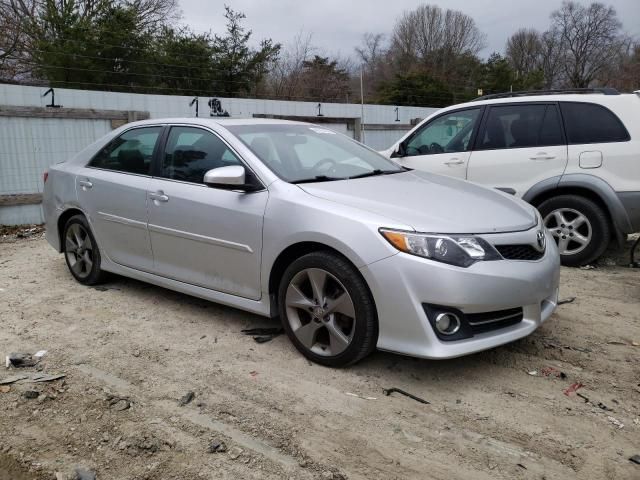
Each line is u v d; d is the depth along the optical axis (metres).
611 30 57.62
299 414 3.12
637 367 3.63
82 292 5.28
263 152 4.16
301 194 3.72
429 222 3.33
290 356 3.83
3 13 22.62
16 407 3.25
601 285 5.32
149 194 4.55
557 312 4.60
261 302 3.95
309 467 2.68
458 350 3.19
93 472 2.67
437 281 3.16
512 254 3.44
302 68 30.00
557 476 2.61
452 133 6.66
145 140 4.84
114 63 19.70
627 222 5.58
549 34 60.59
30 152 9.36
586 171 5.71
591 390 3.36
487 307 3.24
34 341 4.16
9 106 8.98
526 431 2.95
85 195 5.17
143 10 25.03
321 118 15.35
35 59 21.50
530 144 6.06
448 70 47.91
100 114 10.09
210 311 4.72
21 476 2.68
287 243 3.66
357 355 3.47
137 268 4.84
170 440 2.90
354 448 2.82
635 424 3.00
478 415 3.10
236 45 22.80
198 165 4.35
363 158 4.78
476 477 2.60
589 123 5.77
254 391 3.37
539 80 50.47
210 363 3.75
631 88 51.47
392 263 3.24
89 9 20.98
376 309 3.35
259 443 2.87
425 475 2.62
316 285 3.59
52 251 7.20
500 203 3.89
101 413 3.16
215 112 13.04
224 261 4.09
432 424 3.02
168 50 21.25
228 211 3.99
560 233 5.95
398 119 18.14
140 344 4.08
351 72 37.38
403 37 49.81
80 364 3.78
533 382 3.46
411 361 3.73
